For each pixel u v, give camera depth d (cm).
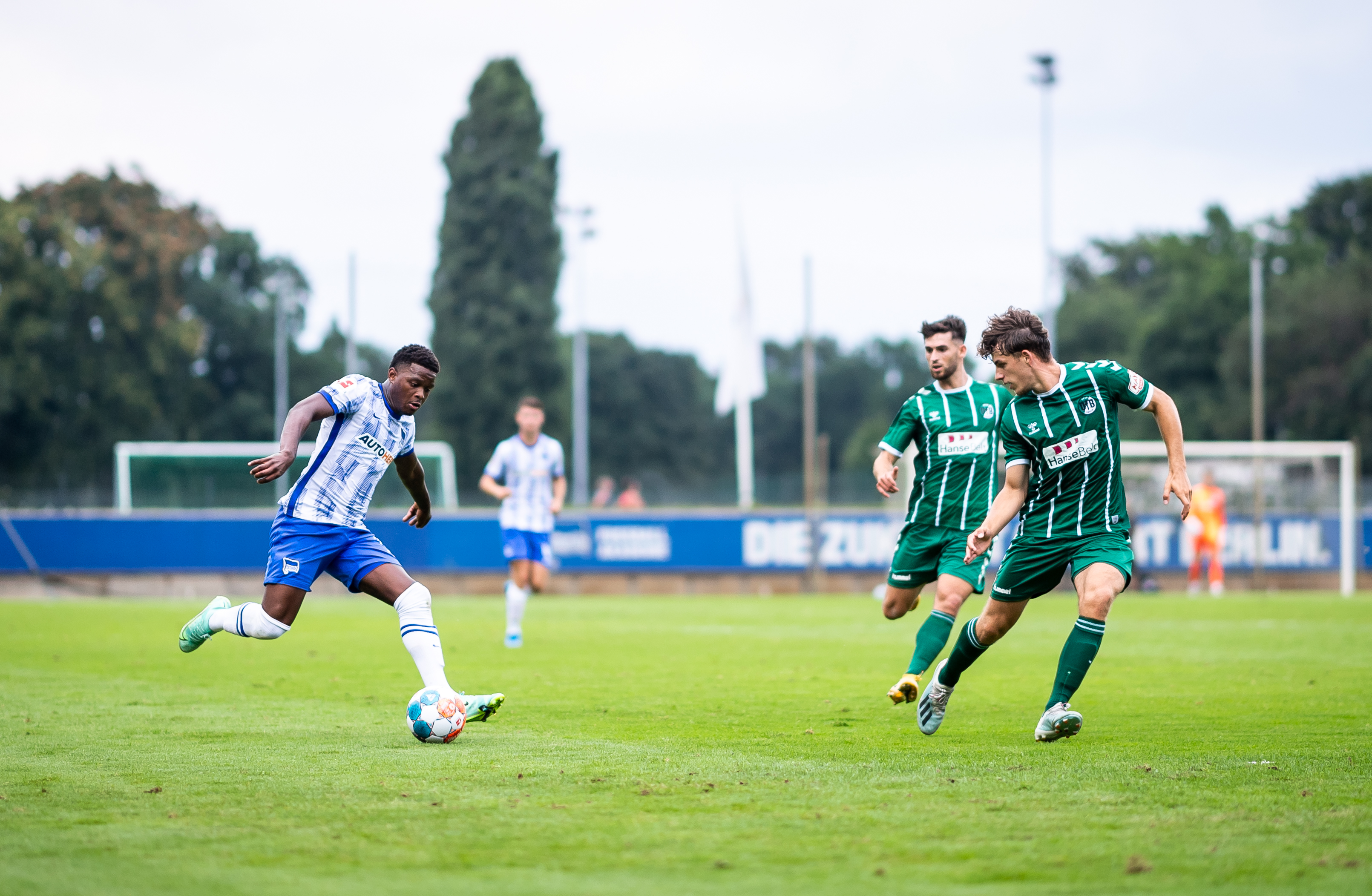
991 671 3775
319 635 5197
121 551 8862
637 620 6419
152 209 18512
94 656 4188
